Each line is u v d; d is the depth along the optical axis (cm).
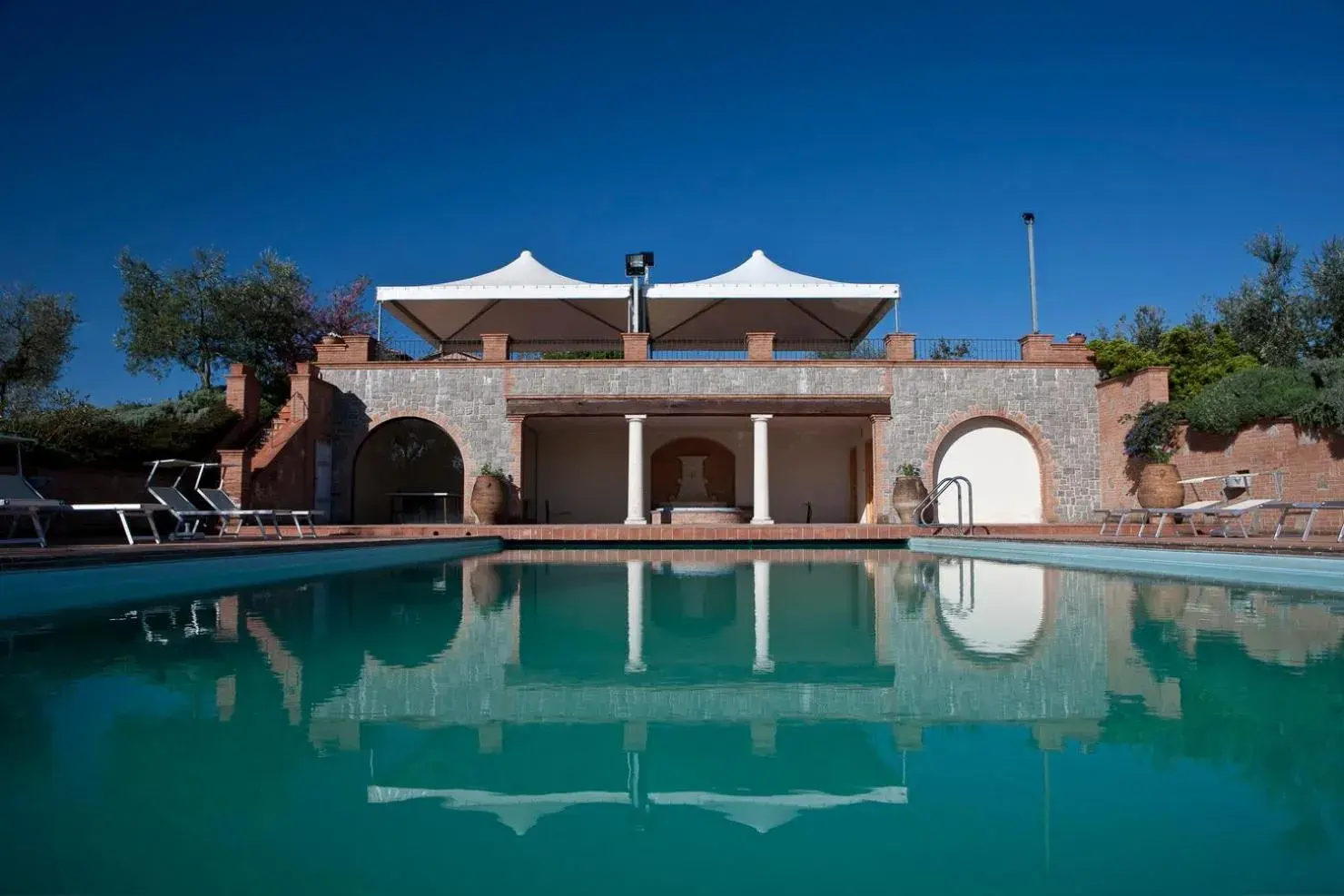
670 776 232
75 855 177
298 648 421
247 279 2323
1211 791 214
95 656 395
